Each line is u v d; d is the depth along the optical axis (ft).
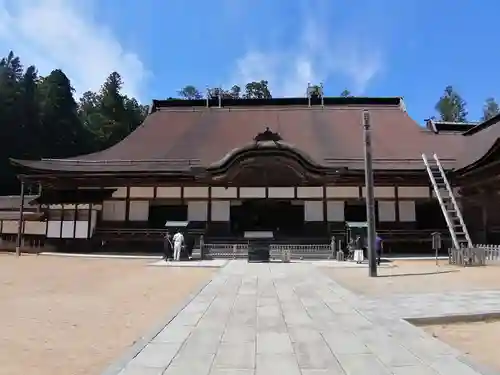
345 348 19.74
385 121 118.01
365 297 34.94
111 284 44.29
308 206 91.61
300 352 19.08
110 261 73.26
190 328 23.73
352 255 74.64
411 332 22.86
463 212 90.22
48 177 92.73
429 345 20.25
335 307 30.27
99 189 93.91
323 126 115.24
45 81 249.14
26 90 224.12
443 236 87.35
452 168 91.35
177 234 73.97
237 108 128.16
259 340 21.17
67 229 93.40
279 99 129.29
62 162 96.53
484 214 82.58
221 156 99.45
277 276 49.85
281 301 32.81
